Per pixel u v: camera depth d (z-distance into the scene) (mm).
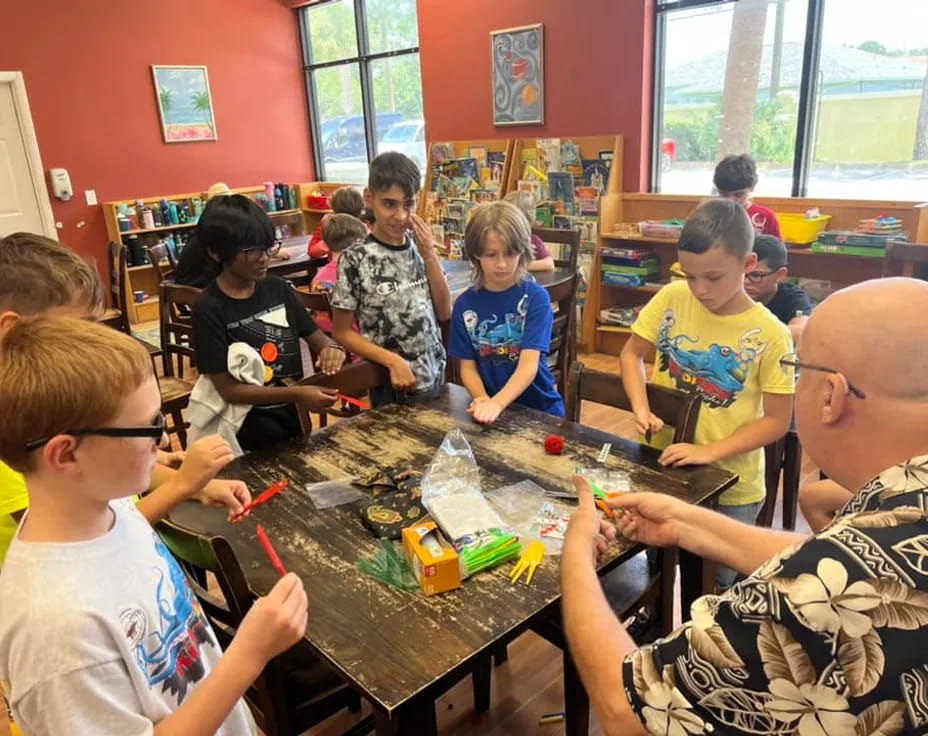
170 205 6277
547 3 4617
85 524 750
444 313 2303
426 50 5477
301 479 1453
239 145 6805
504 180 5082
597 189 4609
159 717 784
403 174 2023
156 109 6211
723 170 3330
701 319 1686
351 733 1335
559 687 1772
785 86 3928
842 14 3643
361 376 1962
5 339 740
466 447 1527
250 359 1839
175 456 1401
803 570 567
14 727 853
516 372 1881
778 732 579
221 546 999
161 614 826
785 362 783
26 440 696
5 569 713
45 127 5645
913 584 534
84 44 5730
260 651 797
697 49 4188
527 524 1235
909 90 3539
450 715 1693
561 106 4758
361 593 1075
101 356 713
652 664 642
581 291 4770
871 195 3805
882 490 624
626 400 1738
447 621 1005
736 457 1672
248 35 6664
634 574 1542
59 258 1092
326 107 7070
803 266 3904
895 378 652
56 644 678
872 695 538
